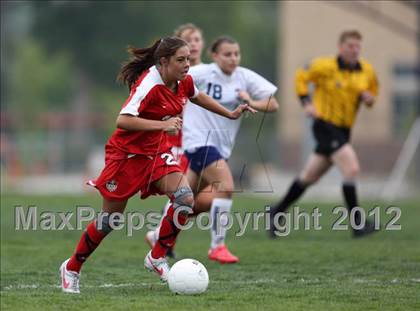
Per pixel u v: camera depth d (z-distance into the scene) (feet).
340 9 435.12
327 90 140.87
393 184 268.21
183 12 595.88
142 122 82.38
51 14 591.37
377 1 368.27
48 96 654.94
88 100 605.73
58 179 399.65
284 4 451.12
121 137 84.94
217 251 109.81
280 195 258.16
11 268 105.29
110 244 129.29
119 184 85.15
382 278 95.96
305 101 140.97
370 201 209.77
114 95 606.96
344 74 140.46
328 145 140.97
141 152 84.79
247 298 81.25
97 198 215.31
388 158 366.22
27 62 614.34
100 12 582.76
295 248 123.44
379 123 369.09
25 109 589.32
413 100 427.33
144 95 83.25
